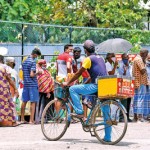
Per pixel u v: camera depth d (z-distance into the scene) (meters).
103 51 21.91
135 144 15.79
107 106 15.63
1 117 19.83
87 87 15.83
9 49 22.41
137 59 22.06
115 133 15.75
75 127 19.59
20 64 22.34
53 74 22.23
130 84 15.70
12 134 17.73
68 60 21.11
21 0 28.89
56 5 32.62
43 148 14.96
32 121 20.94
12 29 22.47
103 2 33.56
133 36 25.39
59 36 23.67
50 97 21.39
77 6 33.34
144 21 33.75
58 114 16.31
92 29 24.44
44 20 31.62
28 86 20.84
